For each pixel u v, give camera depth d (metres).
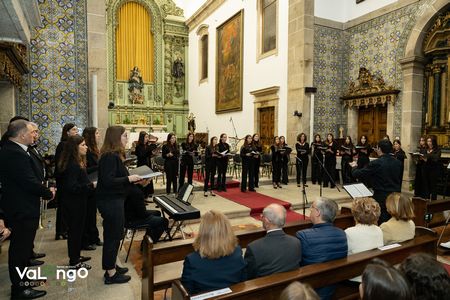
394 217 3.29
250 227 5.93
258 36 12.34
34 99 6.35
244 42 13.22
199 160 9.91
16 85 5.79
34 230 3.09
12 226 3.01
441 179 8.40
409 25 8.93
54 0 6.38
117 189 3.33
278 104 11.36
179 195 4.49
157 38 18.25
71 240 3.65
